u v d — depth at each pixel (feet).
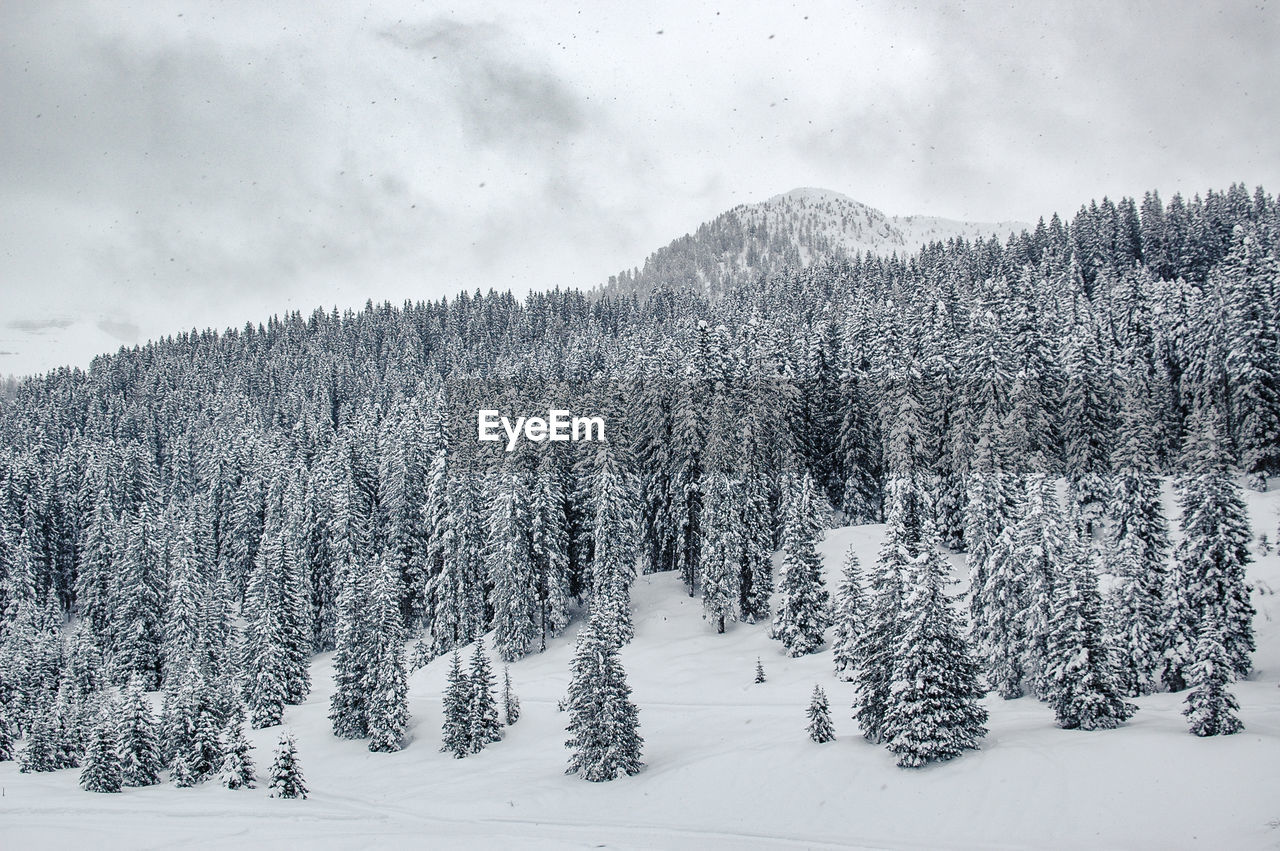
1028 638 127.54
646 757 123.65
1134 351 244.42
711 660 169.27
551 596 195.83
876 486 225.97
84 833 97.91
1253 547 168.55
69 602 297.53
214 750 135.23
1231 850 70.23
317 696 199.52
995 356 201.57
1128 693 125.18
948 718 97.71
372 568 165.37
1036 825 82.12
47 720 146.00
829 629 174.60
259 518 282.77
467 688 143.02
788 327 282.77
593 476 198.90
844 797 96.02
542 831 98.58
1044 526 123.85
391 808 112.27
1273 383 203.10
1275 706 109.09
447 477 217.36
